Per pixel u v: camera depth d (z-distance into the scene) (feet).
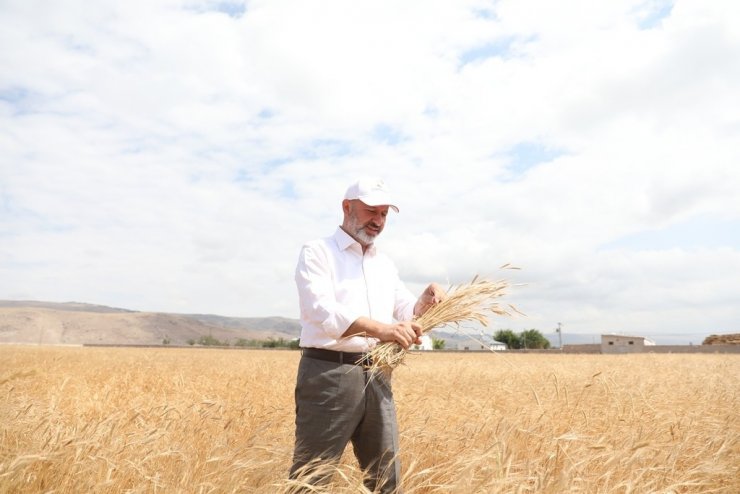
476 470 9.71
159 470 10.75
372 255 11.48
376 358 9.96
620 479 10.39
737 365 55.98
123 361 66.80
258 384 33.37
